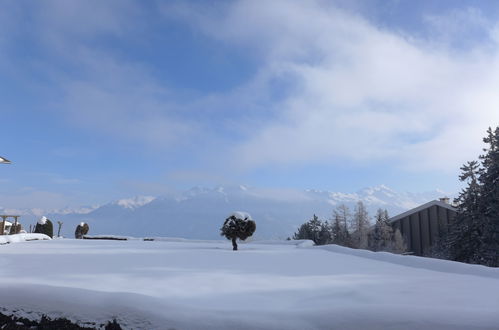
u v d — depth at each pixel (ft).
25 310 14.66
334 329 12.25
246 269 28.07
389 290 18.63
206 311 13.62
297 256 42.11
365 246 134.41
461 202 98.32
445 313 12.53
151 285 20.13
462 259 91.91
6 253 42.83
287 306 15.11
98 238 95.25
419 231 122.72
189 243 77.46
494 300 16.10
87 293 15.19
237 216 54.29
